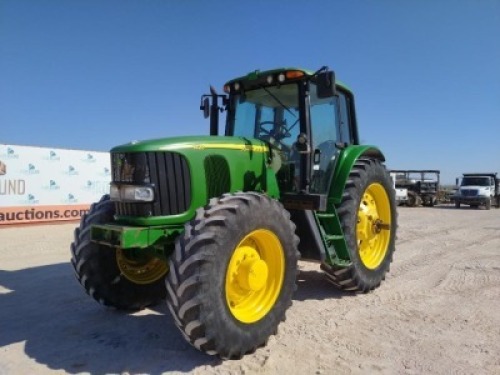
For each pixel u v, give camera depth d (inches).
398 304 185.0
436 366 127.2
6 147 445.1
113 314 171.8
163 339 146.3
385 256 217.3
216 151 154.2
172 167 143.8
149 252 164.2
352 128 222.8
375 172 212.2
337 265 182.4
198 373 122.4
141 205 141.7
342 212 191.2
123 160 147.6
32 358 131.7
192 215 145.9
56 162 487.2
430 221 557.9
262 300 142.2
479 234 410.0
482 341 145.0
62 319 165.6
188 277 119.6
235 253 135.3
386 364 128.4
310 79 179.2
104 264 166.1
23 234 390.6
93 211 167.6
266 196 145.5
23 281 218.7
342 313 173.2
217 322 122.6
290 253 146.8
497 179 996.6
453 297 194.5
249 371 123.7
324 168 195.2
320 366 126.9
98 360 130.4
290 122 190.4
